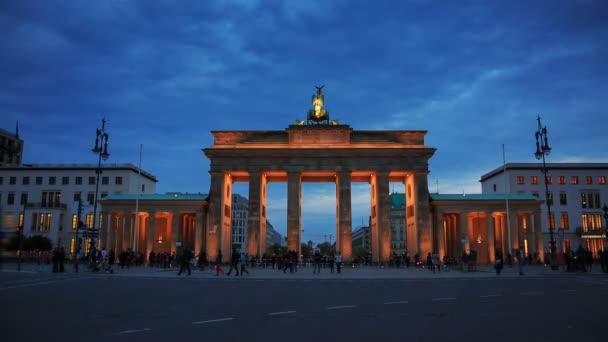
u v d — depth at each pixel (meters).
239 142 82.75
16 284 32.66
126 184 111.75
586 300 23.19
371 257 82.06
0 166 112.44
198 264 62.50
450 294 26.66
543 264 77.00
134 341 13.04
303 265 72.94
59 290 28.19
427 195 80.00
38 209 107.44
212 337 13.67
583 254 52.16
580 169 106.19
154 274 47.25
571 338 13.45
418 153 80.38
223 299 24.06
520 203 81.12
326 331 14.68
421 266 72.31
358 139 82.44
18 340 13.06
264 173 83.31
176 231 82.06
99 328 15.14
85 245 105.94
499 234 88.56
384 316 17.95
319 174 83.75
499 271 47.25
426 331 14.64
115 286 31.73
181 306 21.02
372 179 86.38
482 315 18.12
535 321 16.59
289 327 15.45
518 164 107.31
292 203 79.94
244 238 193.88
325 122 85.19
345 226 79.12
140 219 91.56
